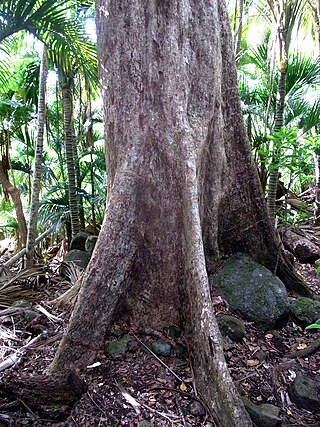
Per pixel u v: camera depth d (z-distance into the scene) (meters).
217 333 2.21
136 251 2.61
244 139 3.22
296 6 4.42
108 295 2.51
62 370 2.28
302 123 5.17
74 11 4.34
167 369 2.38
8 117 5.41
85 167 7.07
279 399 2.27
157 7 2.57
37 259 5.61
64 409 2.07
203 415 2.09
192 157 2.61
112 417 2.07
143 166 2.61
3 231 9.50
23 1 3.24
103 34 2.71
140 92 2.61
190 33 2.74
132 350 2.49
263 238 3.29
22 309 3.16
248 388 2.32
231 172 3.18
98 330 2.47
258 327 2.80
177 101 2.63
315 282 3.96
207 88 2.83
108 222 2.57
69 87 5.33
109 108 2.73
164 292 2.64
